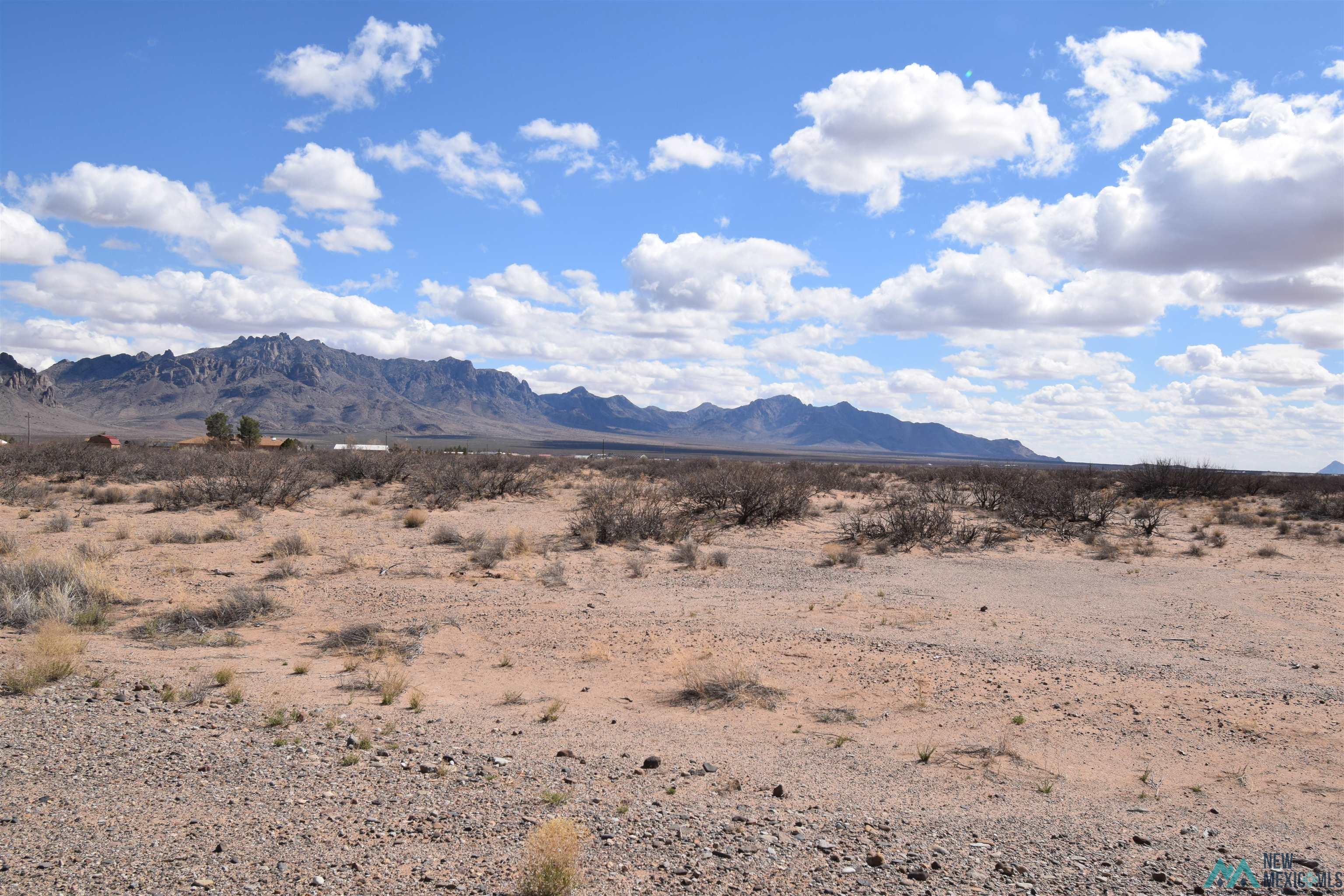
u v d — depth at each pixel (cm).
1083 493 2730
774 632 1153
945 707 834
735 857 479
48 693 758
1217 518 2795
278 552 1738
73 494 2862
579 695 868
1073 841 522
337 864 443
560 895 415
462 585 1467
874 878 455
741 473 2847
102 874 415
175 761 596
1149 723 782
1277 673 962
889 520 2311
